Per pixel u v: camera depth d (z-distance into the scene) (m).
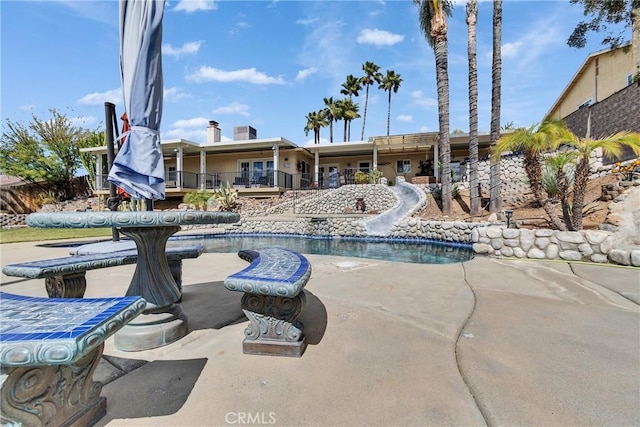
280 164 19.41
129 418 1.38
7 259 5.68
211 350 2.04
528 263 4.75
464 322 2.44
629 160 8.17
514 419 1.34
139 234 2.15
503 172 11.97
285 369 1.78
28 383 1.07
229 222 2.45
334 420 1.35
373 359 1.88
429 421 1.34
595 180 8.52
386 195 15.04
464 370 1.74
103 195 18.05
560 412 1.38
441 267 4.55
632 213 5.63
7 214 15.35
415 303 2.92
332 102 28.33
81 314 1.19
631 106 8.55
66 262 2.41
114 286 3.59
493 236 5.47
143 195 2.33
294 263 2.36
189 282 3.79
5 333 1.01
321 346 2.06
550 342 2.07
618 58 11.49
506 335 2.19
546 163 6.53
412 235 10.19
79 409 1.29
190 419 1.37
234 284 1.87
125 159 2.25
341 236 11.47
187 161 20.61
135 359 1.92
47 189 19.52
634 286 3.42
